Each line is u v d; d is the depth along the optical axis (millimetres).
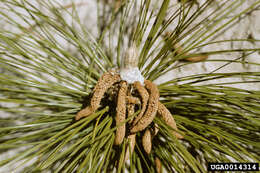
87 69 347
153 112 261
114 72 285
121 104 266
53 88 312
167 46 315
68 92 338
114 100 320
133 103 291
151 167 317
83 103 333
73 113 342
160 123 281
